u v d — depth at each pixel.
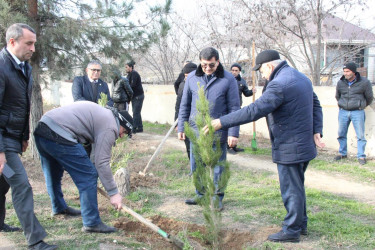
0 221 3.80
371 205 4.99
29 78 3.51
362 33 13.69
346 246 3.73
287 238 3.76
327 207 4.80
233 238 4.02
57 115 3.59
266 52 3.79
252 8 11.23
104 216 4.42
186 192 5.47
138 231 4.16
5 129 3.33
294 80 3.53
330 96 8.60
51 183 4.13
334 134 8.62
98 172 3.57
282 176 3.71
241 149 8.52
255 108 3.53
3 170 3.16
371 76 17.36
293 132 3.57
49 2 6.22
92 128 3.61
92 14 6.56
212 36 12.88
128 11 6.60
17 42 3.28
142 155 7.85
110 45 6.62
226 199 5.19
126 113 3.85
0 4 5.48
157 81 17.39
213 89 4.62
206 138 3.61
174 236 3.75
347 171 6.74
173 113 12.91
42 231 3.42
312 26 13.12
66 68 6.51
